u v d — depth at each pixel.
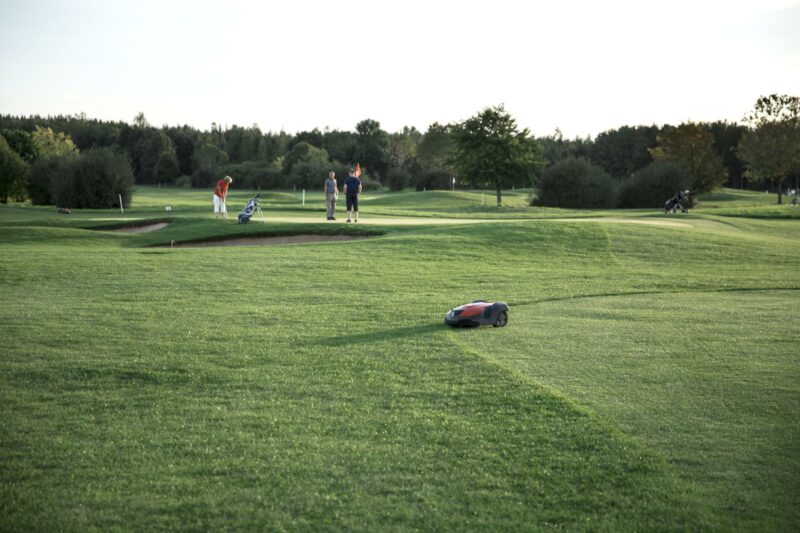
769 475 6.70
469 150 74.12
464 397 8.78
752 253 25.30
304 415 8.11
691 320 13.82
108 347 10.84
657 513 5.99
